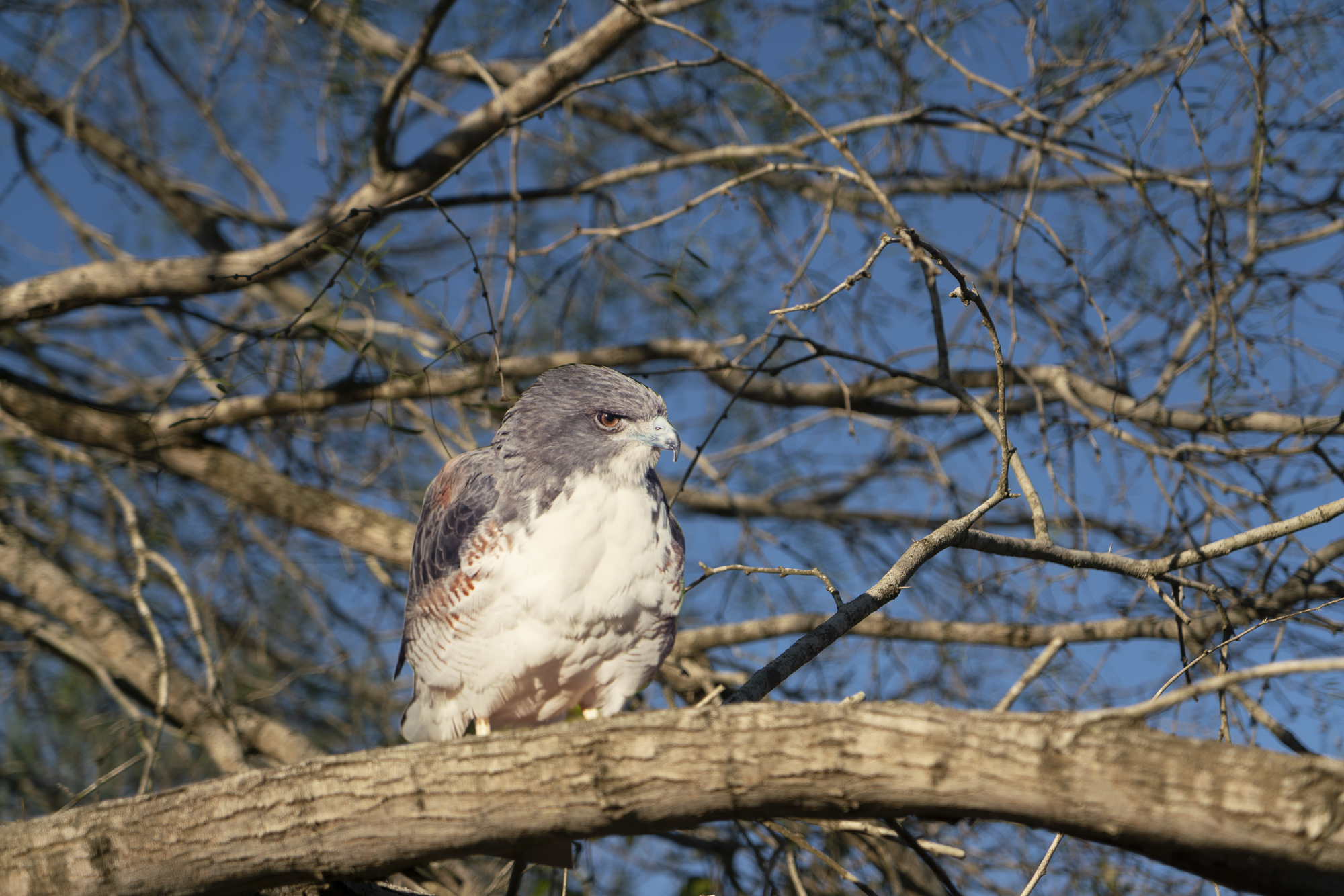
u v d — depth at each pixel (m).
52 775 7.81
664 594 4.59
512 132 6.75
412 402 8.64
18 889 3.51
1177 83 5.80
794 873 5.32
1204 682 2.52
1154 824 2.50
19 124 9.11
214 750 7.44
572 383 4.68
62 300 7.81
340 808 3.19
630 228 6.32
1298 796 2.37
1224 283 6.31
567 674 4.64
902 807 2.75
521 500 4.48
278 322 7.88
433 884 6.71
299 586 8.94
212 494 9.19
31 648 8.31
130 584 8.44
